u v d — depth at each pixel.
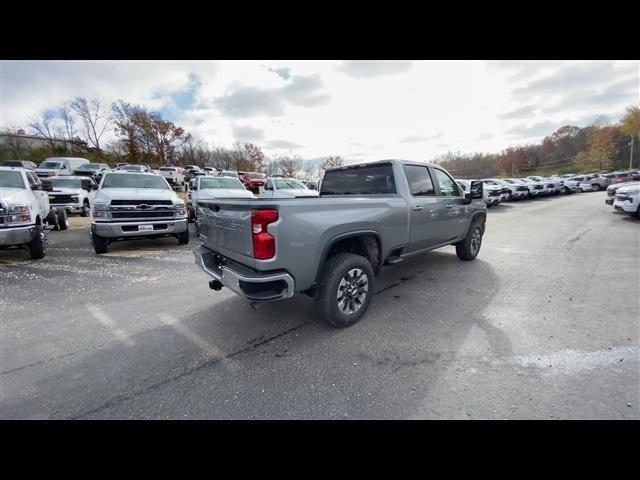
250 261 2.61
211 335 3.03
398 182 3.95
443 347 2.75
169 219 6.79
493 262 5.66
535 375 2.32
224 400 2.12
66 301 3.95
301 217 2.71
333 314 3.01
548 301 3.79
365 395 2.14
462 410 1.98
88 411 2.02
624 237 7.79
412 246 4.12
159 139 42.91
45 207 7.47
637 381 2.24
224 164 50.59
